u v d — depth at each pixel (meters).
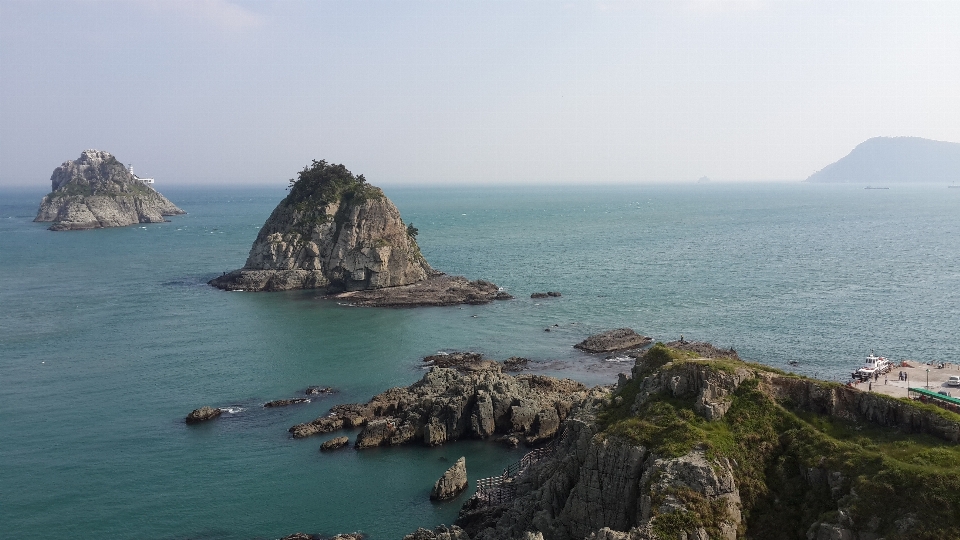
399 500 90.56
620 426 71.56
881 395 68.19
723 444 66.75
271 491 92.75
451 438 109.00
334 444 105.81
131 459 101.75
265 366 144.38
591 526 68.12
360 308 199.12
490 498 85.25
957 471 57.94
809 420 69.56
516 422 109.00
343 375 138.50
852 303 185.25
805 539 60.78
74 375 138.50
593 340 156.25
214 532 82.88
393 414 115.69
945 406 85.19
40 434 110.06
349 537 80.31
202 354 152.62
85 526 83.75
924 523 55.50
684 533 59.78
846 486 61.38
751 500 64.25
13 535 81.62
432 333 169.62
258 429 112.88
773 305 186.62
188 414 118.31
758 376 73.25
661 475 63.97
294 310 196.50
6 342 161.75
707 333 160.12
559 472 74.19
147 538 81.50
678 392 73.88
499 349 154.75
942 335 150.62
